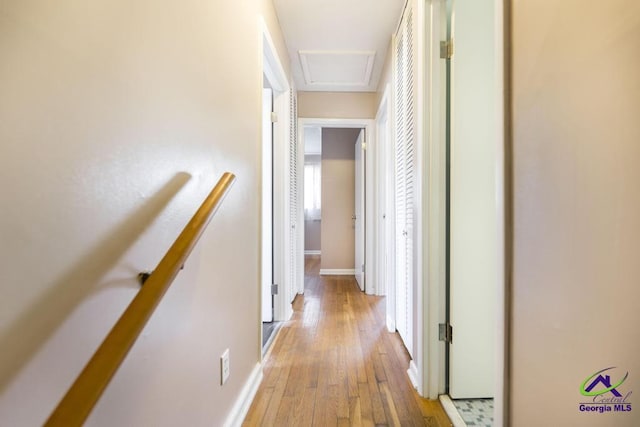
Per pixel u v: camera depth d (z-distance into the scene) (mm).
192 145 964
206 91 1068
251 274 1620
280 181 2713
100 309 588
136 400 698
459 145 1517
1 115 428
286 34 2525
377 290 3541
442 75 1554
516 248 793
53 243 497
